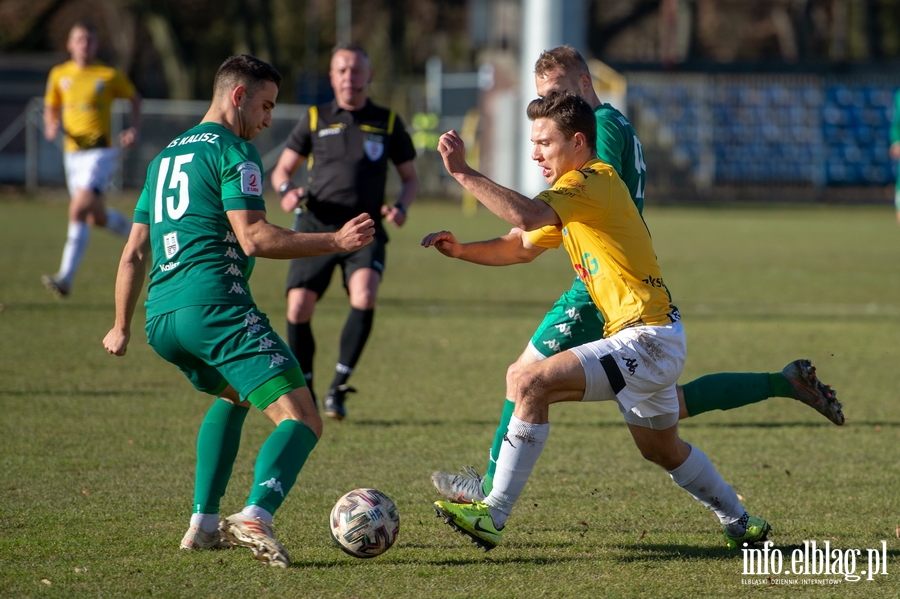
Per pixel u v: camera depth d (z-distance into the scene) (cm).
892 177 12194
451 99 11956
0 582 1330
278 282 4834
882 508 1745
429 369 2980
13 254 5500
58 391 2550
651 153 11981
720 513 1530
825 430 2339
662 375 1431
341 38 15050
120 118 9594
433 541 1548
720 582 1382
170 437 2142
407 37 16388
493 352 3253
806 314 4134
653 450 1512
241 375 1389
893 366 3075
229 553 1466
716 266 5828
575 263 1495
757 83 11994
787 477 1942
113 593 1298
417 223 8081
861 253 6606
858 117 12119
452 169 1396
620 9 16975
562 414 2511
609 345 1433
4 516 1611
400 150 2597
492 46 13700
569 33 9431
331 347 3316
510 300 4472
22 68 12619
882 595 1343
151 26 13125
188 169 1427
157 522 1602
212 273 1403
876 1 16575
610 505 1752
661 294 1457
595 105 1770
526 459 1441
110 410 2369
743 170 12075
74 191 4103
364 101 2584
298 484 1844
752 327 3797
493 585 1355
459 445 2147
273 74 1502
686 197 11988
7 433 2139
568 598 1310
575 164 1483
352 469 1955
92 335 3328
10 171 10188
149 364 2923
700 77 11944
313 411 1421
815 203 11762
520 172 9931
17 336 3266
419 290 4766
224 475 1498
